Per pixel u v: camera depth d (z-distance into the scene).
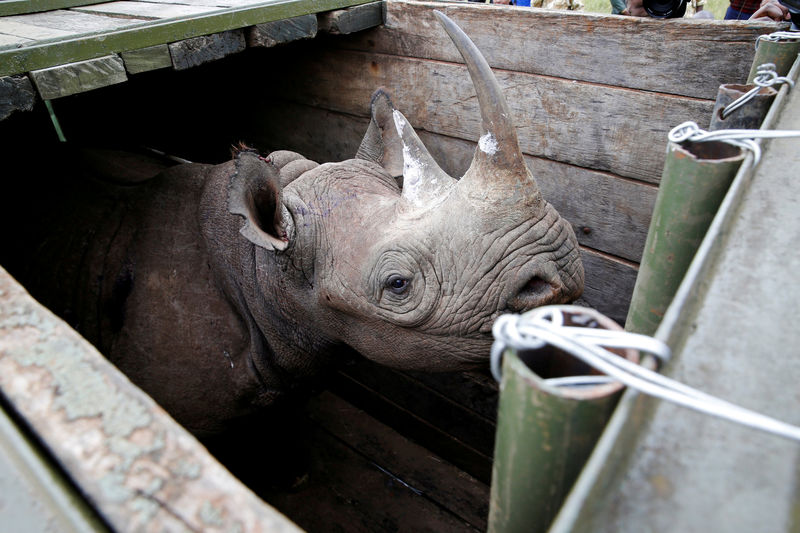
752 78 1.98
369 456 4.09
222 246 2.82
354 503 3.76
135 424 0.87
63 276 3.10
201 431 3.07
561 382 0.71
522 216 2.09
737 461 0.67
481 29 3.01
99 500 0.78
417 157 2.44
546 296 2.14
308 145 4.13
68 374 0.96
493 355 0.74
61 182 3.43
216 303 2.91
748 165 1.15
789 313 0.85
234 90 4.36
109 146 4.52
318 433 4.26
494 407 3.70
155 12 2.88
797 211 1.08
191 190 3.06
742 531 0.60
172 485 0.79
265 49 3.75
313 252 2.46
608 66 2.66
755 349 0.79
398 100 3.48
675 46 2.46
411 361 2.49
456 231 2.15
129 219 3.13
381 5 3.30
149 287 2.95
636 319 1.39
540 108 2.96
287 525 0.74
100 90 4.58
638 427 0.71
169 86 4.68
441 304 2.21
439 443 4.07
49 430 0.87
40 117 3.77
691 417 0.73
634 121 2.67
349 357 3.04
